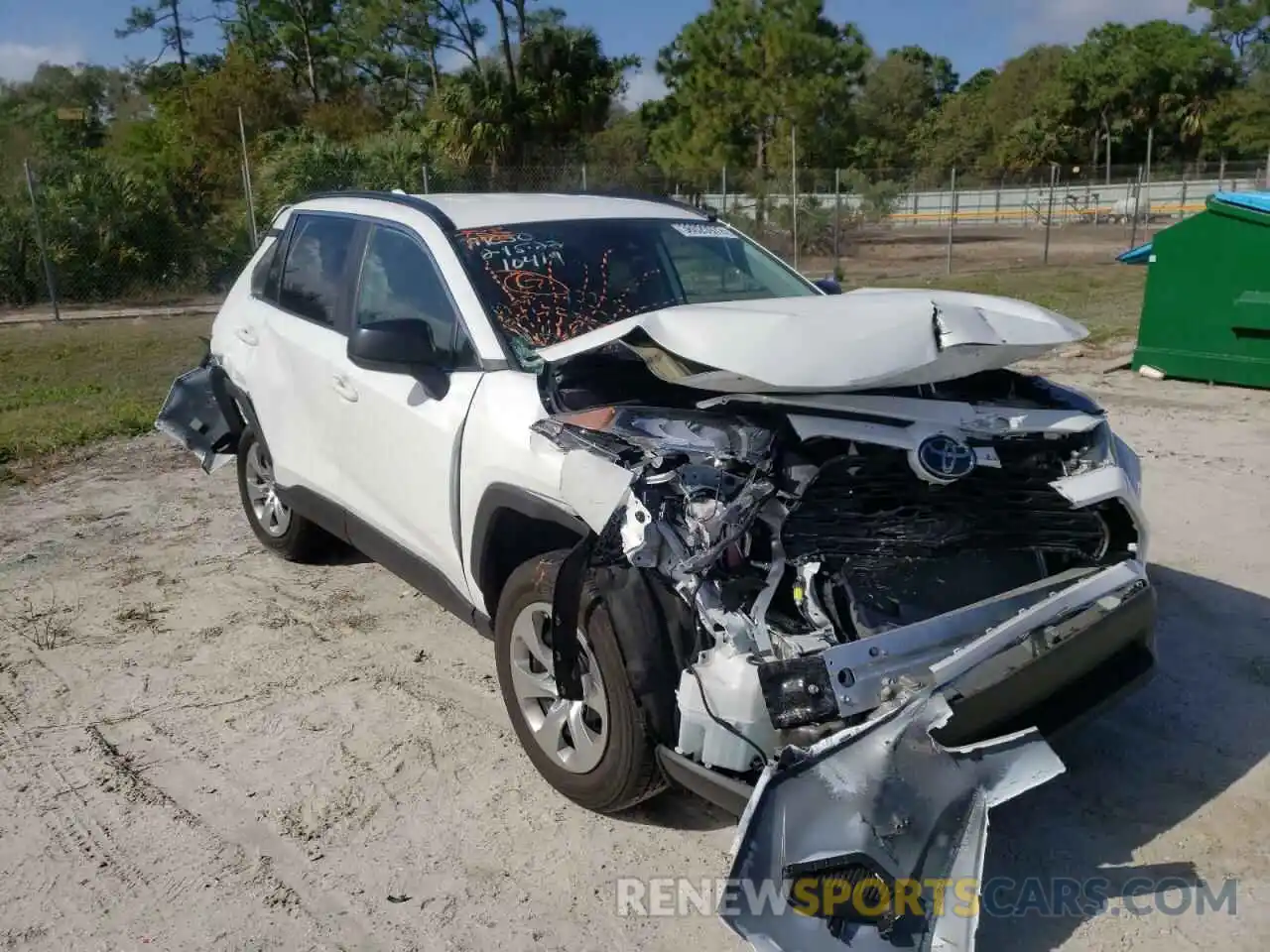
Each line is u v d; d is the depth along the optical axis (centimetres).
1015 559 322
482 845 324
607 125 3462
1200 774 349
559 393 347
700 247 456
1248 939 278
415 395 394
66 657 453
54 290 1597
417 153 2177
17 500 672
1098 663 305
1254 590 482
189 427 591
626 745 299
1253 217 819
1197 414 782
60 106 4978
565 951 281
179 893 306
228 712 406
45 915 298
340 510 457
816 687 263
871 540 290
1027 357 325
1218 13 5247
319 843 327
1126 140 5341
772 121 3066
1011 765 273
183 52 5062
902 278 2059
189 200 2070
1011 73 6353
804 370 291
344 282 460
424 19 3709
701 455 293
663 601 292
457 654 451
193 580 536
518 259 412
